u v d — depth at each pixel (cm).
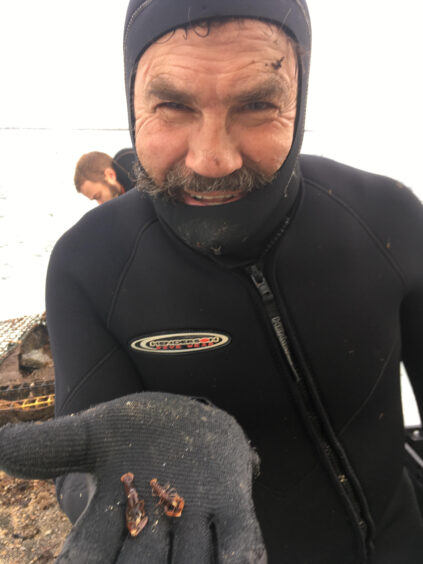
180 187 71
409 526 107
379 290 92
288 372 92
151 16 59
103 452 64
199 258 87
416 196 102
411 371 111
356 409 97
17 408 247
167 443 65
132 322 91
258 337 90
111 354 93
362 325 92
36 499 221
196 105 61
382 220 94
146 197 95
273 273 87
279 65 60
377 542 103
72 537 59
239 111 62
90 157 341
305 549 101
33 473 58
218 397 94
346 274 90
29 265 735
